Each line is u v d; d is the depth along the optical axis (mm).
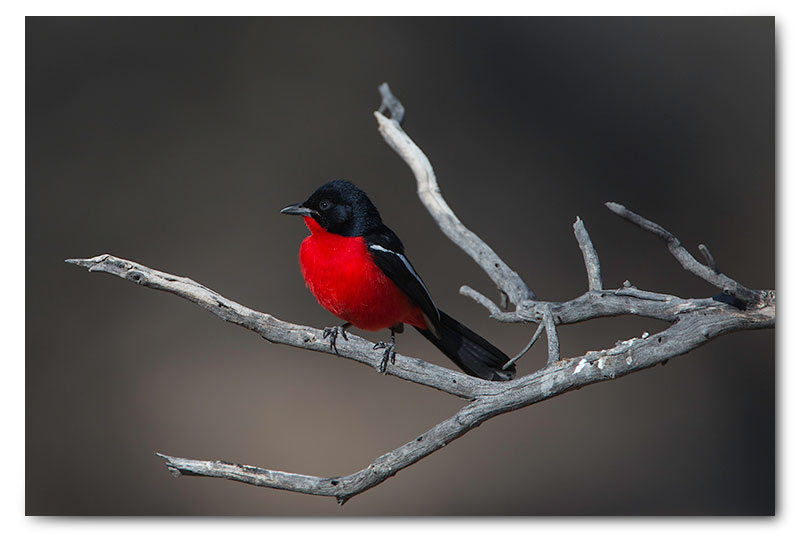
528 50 15406
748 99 14547
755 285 13234
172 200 13750
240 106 14641
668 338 4906
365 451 10703
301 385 11719
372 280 6105
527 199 14320
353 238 6184
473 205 14219
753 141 14375
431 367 5211
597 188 14477
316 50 15078
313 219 6270
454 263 13438
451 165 14617
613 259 13672
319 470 10438
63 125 14023
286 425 11094
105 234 13320
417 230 13820
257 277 13094
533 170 14641
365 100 14852
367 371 11945
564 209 14227
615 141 14805
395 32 15383
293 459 10594
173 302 12789
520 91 15266
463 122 15016
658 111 14828
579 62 15352
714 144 14430
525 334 12445
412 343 12188
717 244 13641
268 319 5363
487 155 14766
